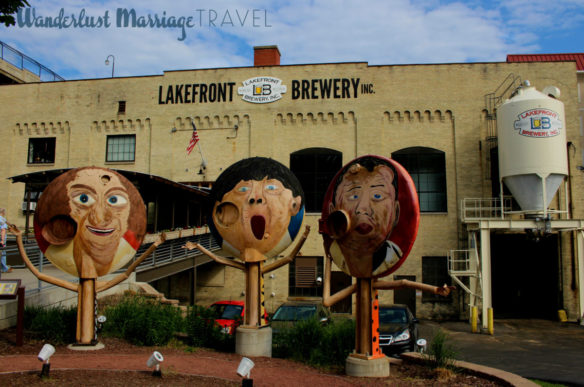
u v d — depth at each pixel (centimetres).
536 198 2136
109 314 1152
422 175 2545
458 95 2553
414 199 820
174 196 2169
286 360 1020
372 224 851
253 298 1073
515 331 1997
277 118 2639
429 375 865
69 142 2784
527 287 2802
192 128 2694
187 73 2731
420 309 2422
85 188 972
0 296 950
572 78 2506
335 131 2598
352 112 2597
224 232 1078
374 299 884
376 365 858
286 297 2495
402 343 1273
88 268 979
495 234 2503
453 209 2492
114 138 2773
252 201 1055
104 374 760
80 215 966
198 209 2448
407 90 2581
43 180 2066
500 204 2439
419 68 2591
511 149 2172
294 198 1081
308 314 1442
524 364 1329
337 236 877
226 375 812
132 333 1088
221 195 1084
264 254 1073
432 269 2481
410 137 2561
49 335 1034
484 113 2534
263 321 1087
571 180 2447
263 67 2673
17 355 886
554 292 2436
